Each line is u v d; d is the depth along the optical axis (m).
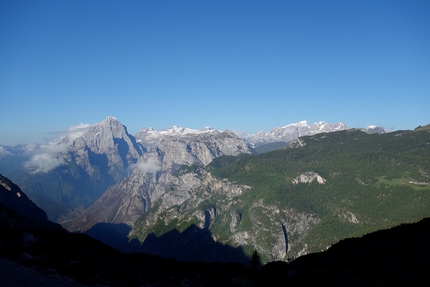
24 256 81.75
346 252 106.56
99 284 81.81
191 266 127.25
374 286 65.31
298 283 78.44
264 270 110.00
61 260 93.81
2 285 55.94
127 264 113.44
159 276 108.81
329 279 74.62
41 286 62.06
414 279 63.25
